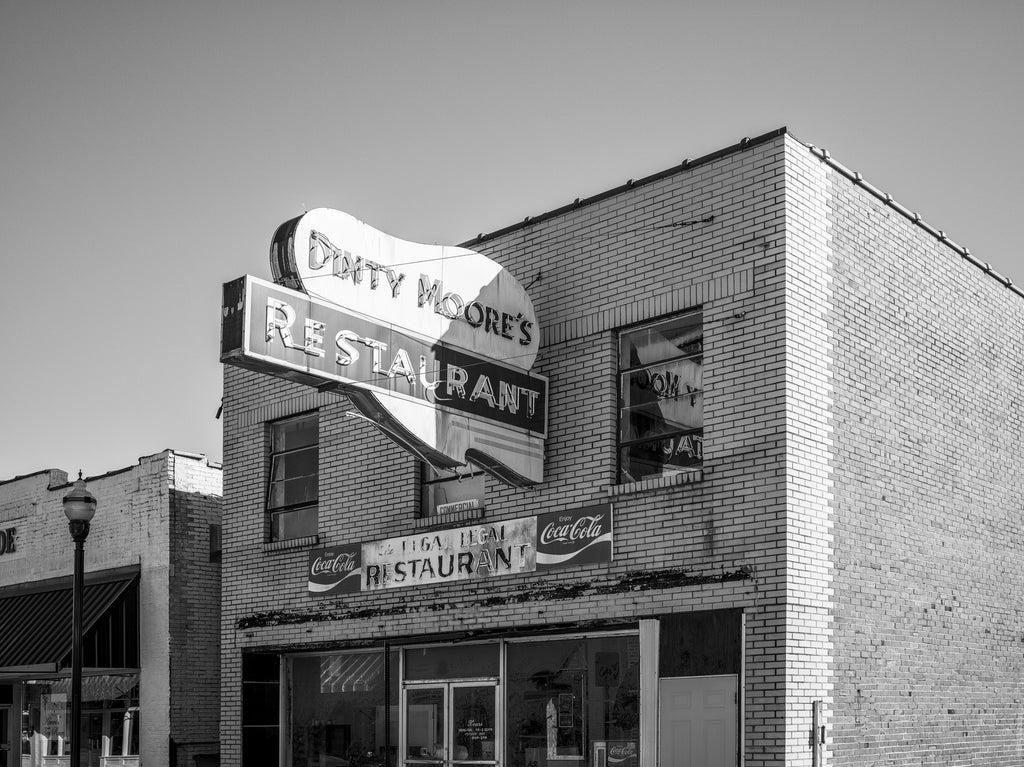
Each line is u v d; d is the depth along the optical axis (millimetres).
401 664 17422
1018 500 17406
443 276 14703
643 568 14492
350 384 13445
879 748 13953
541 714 15641
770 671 13117
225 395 20453
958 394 16516
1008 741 16141
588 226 16016
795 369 13812
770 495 13523
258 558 19266
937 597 15367
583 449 15414
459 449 14500
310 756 18641
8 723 24641
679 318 15023
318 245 13336
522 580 15688
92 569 23016
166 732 20891
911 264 16047
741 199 14461
